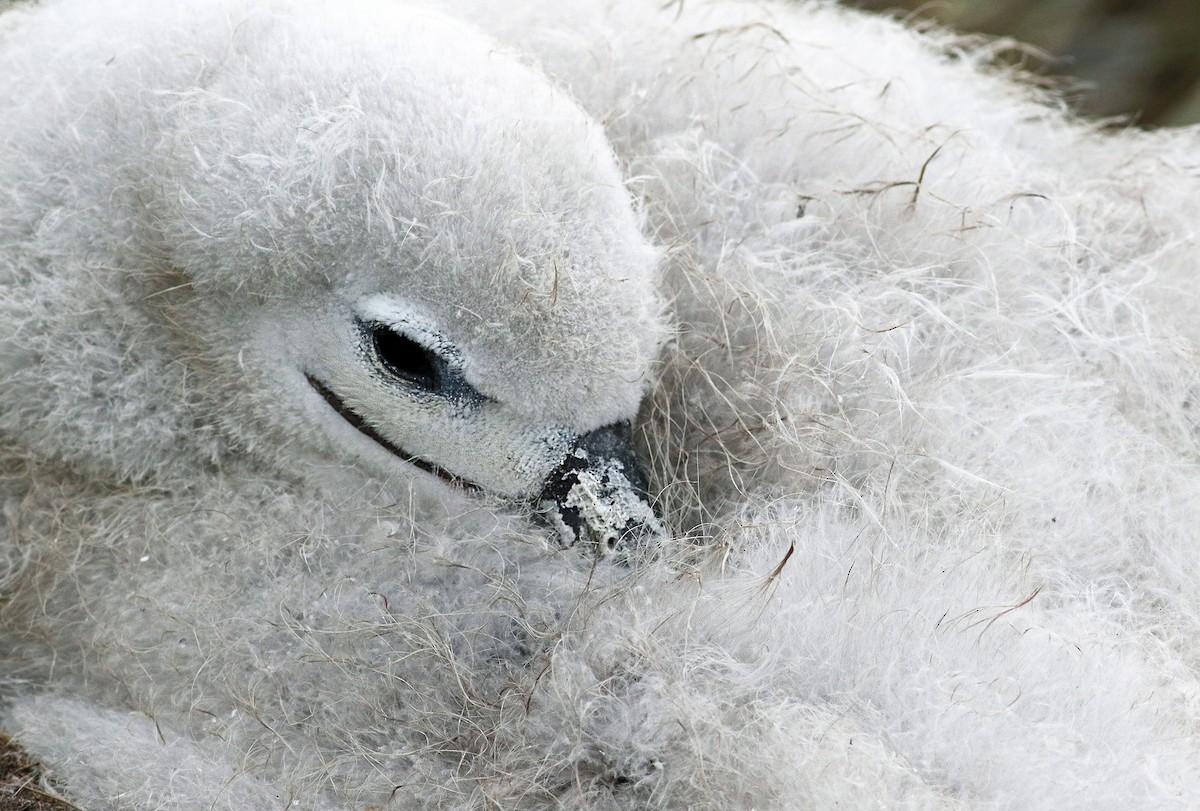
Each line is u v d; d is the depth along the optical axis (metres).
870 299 3.01
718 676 2.96
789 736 2.95
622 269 2.98
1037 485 2.99
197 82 2.99
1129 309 3.02
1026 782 2.95
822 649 2.96
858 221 3.03
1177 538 2.99
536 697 2.97
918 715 2.96
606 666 2.97
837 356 3.00
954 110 3.08
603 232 2.98
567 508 2.99
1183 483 3.00
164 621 2.99
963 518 2.99
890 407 3.00
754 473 3.00
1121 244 3.04
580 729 2.96
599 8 3.06
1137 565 2.99
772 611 2.97
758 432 3.00
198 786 2.97
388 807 2.97
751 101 3.04
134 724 2.99
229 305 3.00
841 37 3.09
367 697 2.98
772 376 3.00
